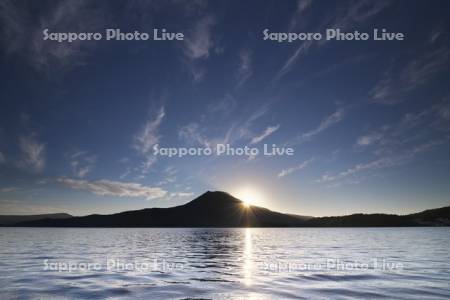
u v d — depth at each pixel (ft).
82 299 46.03
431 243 183.32
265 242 212.02
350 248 149.89
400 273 68.90
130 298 46.44
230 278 63.05
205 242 215.10
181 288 53.16
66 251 135.64
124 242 213.46
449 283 57.26
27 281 60.49
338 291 50.49
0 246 167.53
